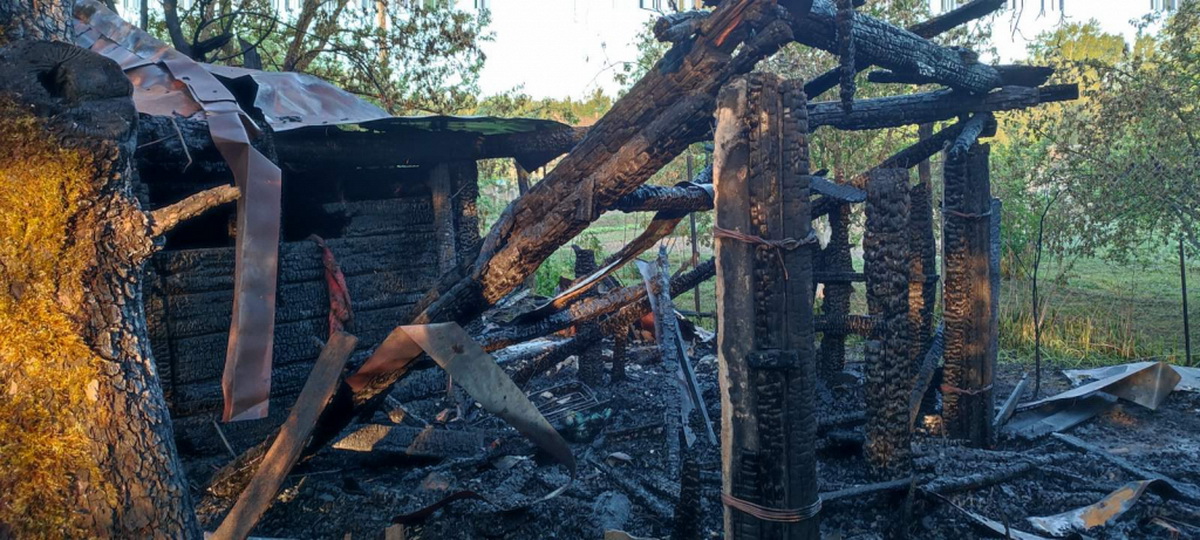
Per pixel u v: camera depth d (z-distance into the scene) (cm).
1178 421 614
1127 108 947
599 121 368
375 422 584
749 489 310
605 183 359
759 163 294
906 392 456
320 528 413
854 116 557
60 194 215
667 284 557
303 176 608
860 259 1547
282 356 531
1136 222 1005
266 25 1288
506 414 284
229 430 503
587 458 502
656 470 498
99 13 529
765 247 295
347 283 589
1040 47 1084
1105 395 644
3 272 217
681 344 550
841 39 357
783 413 304
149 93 470
